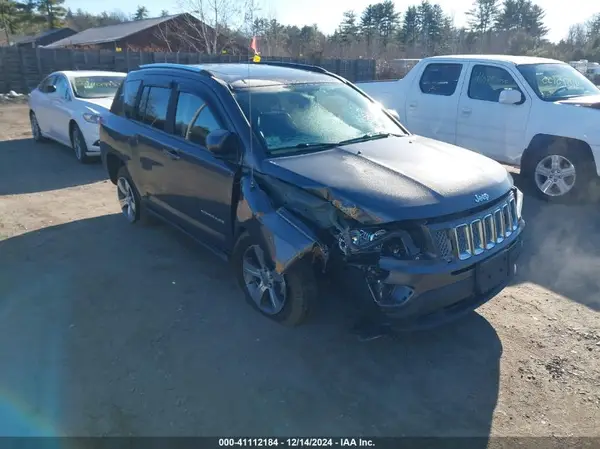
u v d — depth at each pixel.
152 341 3.77
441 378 3.41
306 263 3.62
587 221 6.39
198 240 4.80
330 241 3.45
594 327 4.01
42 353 3.60
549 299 4.46
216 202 4.32
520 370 3.49
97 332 3.88
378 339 3.83
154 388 3.27
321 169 3.71
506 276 3.81
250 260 4.11
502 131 7.52
